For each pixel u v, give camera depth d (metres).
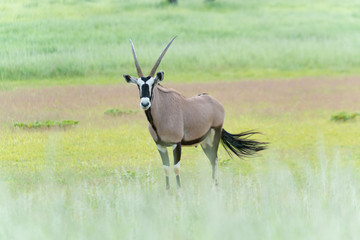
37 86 82.44
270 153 41.69
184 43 118.06
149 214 22.77
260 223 21.55
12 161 39.41
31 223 21.73
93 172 36.22
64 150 42.94
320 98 70.38
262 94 72.81
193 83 84.38
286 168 36.03
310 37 128.88
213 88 78.12
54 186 32.62
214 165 33.28
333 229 20.73
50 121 52.94
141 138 47.38
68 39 119.00
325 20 148.50
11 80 88.94
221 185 31.27
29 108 61.00
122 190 28.42
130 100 67.75
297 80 88.19
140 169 36.84
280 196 25.97
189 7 163.75
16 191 31.09
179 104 30.50
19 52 104.94
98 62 99.75
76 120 55.09
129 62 101.00
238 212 23.22
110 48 109.81
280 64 104.50
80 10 149.25
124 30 130.00
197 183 31.88
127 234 20.66
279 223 21.19
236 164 38.56
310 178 30.92
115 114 58.25
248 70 99.94
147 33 127.94
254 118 56.75
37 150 42.75
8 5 147.25
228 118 56.69
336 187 27.48
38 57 99.00
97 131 50.22
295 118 57.06
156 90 29.42
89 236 20.92
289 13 158.38
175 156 30.47
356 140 46.94
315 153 42.12
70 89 77.88
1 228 21.11
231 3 171.38
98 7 155.00
